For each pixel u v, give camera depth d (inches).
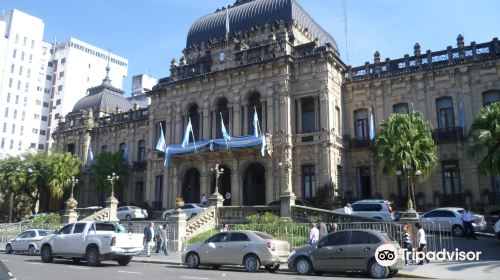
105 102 2581.2
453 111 1519.4
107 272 715.4
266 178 1590.8
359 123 1696.6
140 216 1754.4
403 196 1544.0
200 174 1749.5
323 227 939.3
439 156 1509.6
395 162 1278.3
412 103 1593.3
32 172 2208.4
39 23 4360.2
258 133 1656.0
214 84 1804.9
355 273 732.0
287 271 783.7
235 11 1948.8
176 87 1910.7
